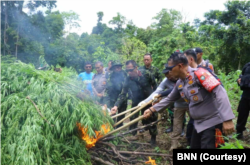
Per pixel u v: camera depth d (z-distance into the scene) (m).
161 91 3.80
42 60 5.71
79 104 3.00
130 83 4.27
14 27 23.17
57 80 3.27
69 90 3.18
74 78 4.04
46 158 2.54
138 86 4.27
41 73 3.22
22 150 2.39
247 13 16.56
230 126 2.21
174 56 2.50
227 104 2.21
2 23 23.08
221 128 2.44
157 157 3.50
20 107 2.77
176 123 3.70
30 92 3.00
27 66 3.27
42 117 2.72
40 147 2.59
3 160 2.42
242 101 4.00
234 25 15.74
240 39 15.64
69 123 2.84
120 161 3.25
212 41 17.88
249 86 3.87
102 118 3.24
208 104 2.44
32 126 2.57
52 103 2.89
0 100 2.90
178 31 19.55
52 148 2.66
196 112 2.51
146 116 3.09
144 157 3.47
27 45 22.92
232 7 16.12
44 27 27.27
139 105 3.74
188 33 18.20
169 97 2.98
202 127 2.50
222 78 9.52
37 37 26.39
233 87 8.29
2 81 3.07
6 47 21.44
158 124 5.29
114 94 4.71
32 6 26.27
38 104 2.83
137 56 25.97
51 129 2.71
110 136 3.41
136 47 27.14
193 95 2.46
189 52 3.04
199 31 18.42
